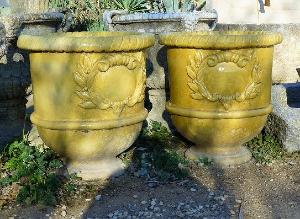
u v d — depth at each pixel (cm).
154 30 425
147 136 389
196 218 264
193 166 334
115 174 315
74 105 294
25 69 415
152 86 404
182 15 417
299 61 465
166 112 409
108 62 289
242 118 322
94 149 305
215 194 294
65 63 289
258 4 718
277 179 315
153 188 301
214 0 703
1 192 294
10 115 420
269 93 336
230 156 338
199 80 319
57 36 300
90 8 553
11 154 331
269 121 371
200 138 335
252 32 356
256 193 296
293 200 287
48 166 318
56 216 270
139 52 303
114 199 288
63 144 304
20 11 486
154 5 527
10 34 386
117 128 301
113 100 296
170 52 334
